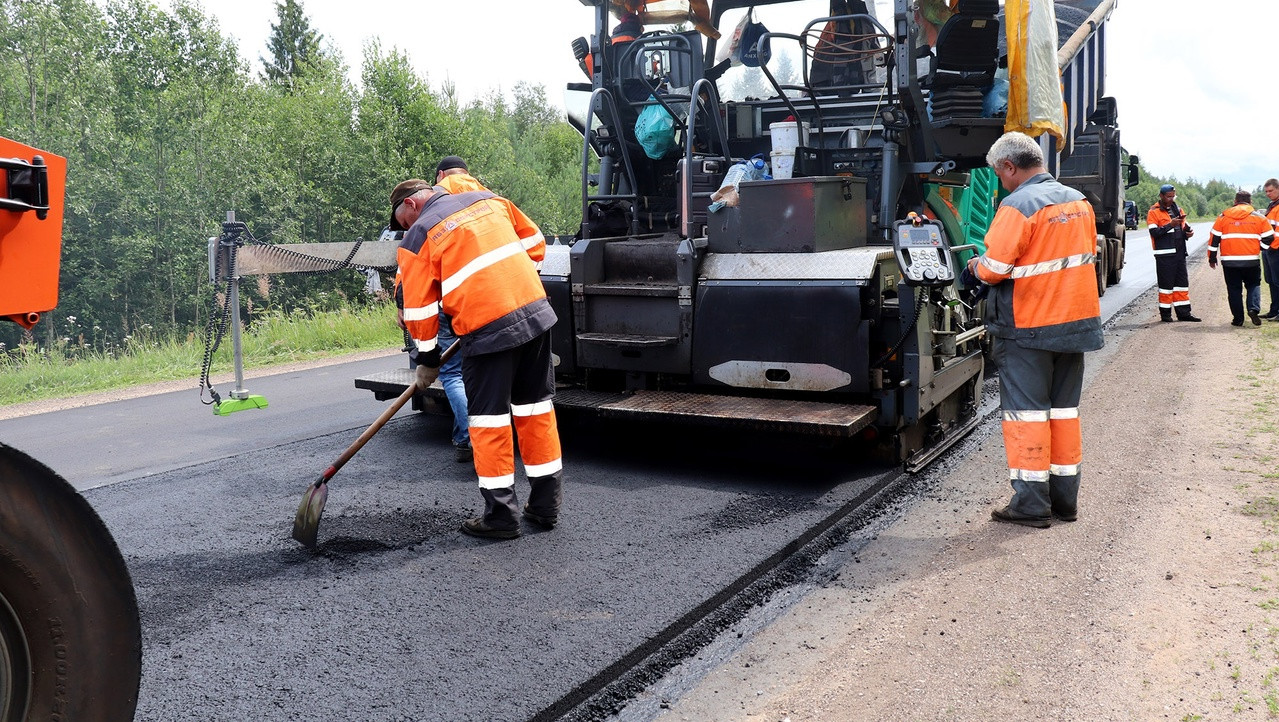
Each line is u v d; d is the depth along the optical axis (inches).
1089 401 262.7
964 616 126.7
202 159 976.3
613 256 218.4
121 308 940.0
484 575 138.0
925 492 188.2
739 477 191.6
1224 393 264.4
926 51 233.1
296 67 1969.7
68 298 921.5
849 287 184.7
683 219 202.4
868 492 180.9
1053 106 234.5
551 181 1477.6
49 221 77.0
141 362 417.4
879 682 109.3
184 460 219.5
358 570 140.6
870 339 190.7
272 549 150.6
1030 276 158.2
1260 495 172.2
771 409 186.9
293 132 1045.2
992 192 301.9
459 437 205.5
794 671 113.6
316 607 126.5
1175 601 127.8
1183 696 103.0
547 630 118.3
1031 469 162.2
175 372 393.1
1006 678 108.6
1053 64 233.8
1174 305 428.8
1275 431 218.8
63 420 283.6
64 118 925.2
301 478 195.8
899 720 100.4
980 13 218.7
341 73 1066.7
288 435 244.2
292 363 415.2
